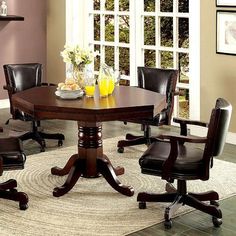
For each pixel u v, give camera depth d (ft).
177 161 12.23
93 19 25.04
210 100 20.16
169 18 21.79
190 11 20.45
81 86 15.71
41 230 12.18
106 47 24.71
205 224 12.60
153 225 12.54
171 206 12.51
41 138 18.65
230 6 18.84
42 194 14.44
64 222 12.64
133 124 22.40
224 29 19.19
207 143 12.02
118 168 16.05
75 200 14.02
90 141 15.12
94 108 13.48
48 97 14.98
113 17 24.03
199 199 13.25
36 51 26.48
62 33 25.71
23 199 13.26
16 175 15.96
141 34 22.91
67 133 21.01
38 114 13.96
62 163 17.17
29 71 19.74
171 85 18.19
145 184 15.29
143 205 13.42
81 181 15.28
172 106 18.06
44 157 17.81
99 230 12.22
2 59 25.41
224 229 12.33
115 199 14.11
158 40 22.29
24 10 25.72
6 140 13.88
